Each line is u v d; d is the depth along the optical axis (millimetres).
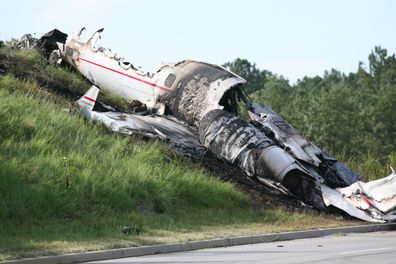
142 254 42031
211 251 43938
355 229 60562
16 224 45312
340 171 75750
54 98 81000
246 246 47688
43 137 61312
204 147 73188
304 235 55062
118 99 85812
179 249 44375
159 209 56625
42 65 93625
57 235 43875
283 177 66812
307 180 69125
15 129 61906
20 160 53750
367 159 103000
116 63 87500
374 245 47500
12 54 93562
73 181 52875
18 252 37750
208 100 77875
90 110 73500
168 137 71438
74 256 38156
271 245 48344
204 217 57031
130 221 51156
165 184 59812
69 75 92188
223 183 64938
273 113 81250
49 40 100625
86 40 92125
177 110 80188
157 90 82250
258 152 68000
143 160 63562
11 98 69438
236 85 79062
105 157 61031
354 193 68500
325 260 37469
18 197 47750
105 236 45156
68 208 49625
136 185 57344
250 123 77062
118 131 70375
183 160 69250
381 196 67250
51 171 53594
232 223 56688
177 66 82812
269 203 67000
